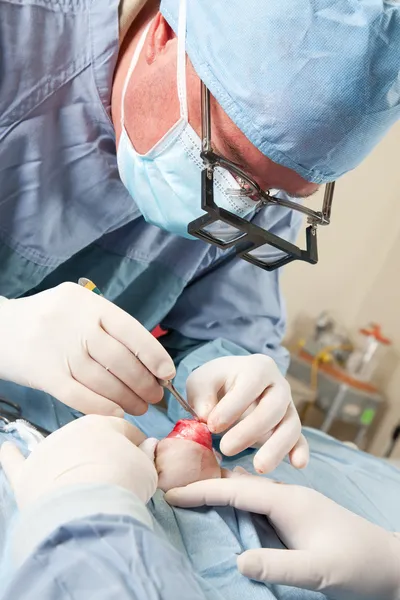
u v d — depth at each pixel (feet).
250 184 2.48
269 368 2.72
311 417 7.19
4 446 2.13
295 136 2.21
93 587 1.39
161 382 2.51
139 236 3.56
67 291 2.55
